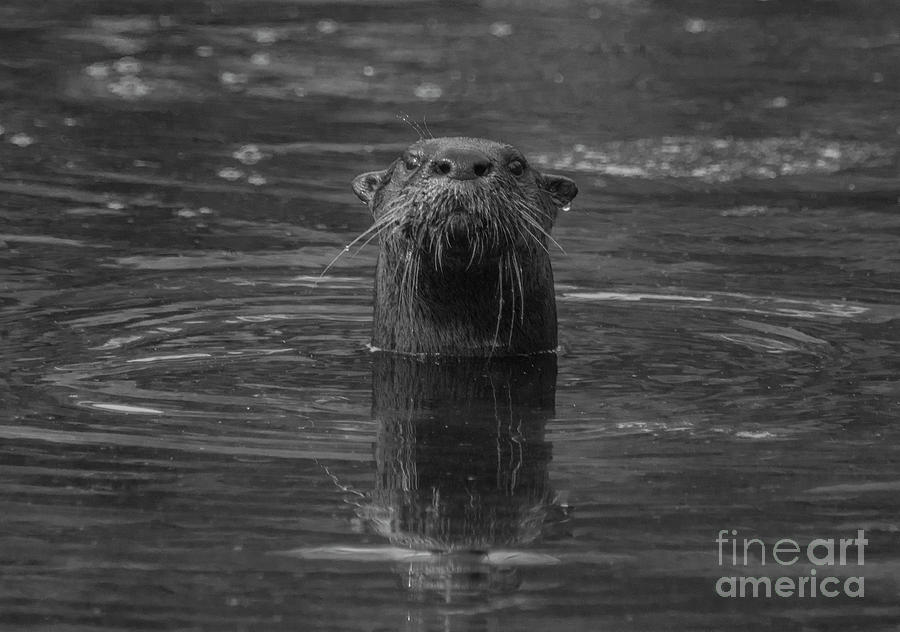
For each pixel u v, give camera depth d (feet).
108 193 61.67
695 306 48.14
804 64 93.35
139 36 98.63
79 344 42.22
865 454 33.40
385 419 36.01
